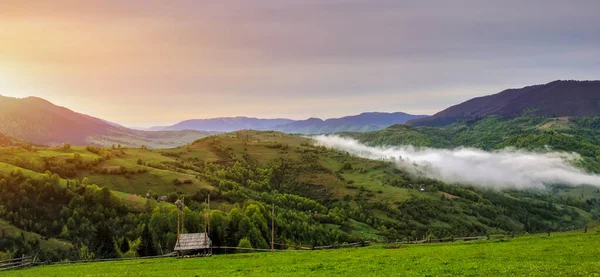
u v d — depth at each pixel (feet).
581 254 184.65
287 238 576.61
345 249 314.96
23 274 239.09
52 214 641.40
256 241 472.03
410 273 159.74
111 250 432.25
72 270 248.11
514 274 143.23
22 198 647.56
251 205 589.73
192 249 330.13
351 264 201.16
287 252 303.89
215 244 446.60
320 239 652.48
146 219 614.75
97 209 655.35
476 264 174.19
